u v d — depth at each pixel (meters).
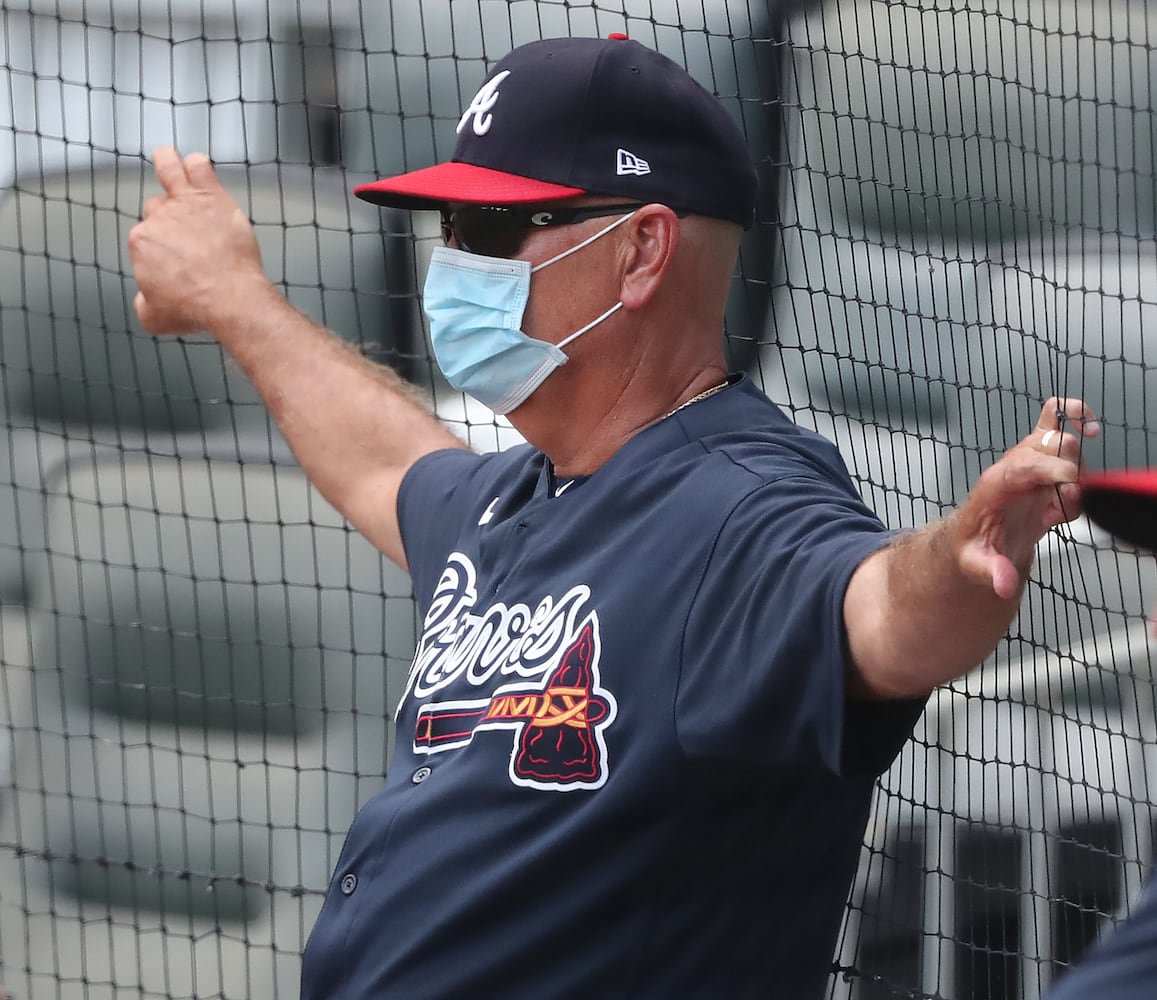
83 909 18.36
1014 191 16.69
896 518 14.36
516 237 9.02
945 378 15.90
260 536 19.00
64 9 23.75
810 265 17.20
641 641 7.77
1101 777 13.98
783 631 6.96
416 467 11.00
